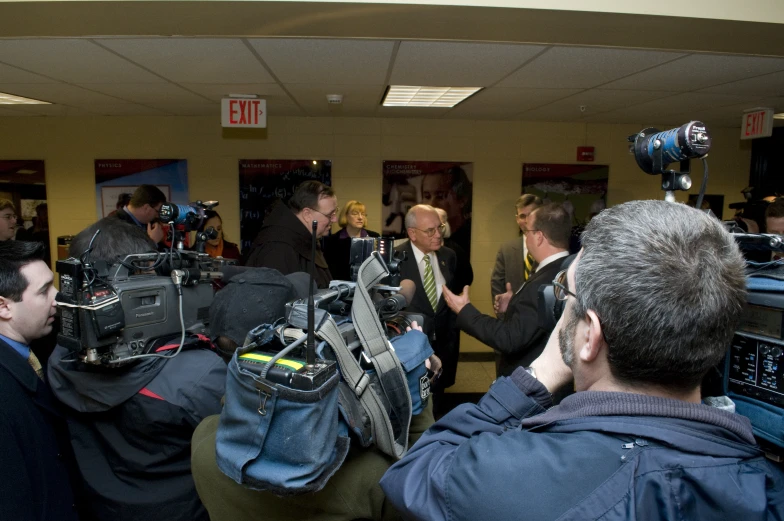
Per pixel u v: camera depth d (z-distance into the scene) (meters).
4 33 1.99
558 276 0.64
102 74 2.73
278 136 4.24
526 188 4.40
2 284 0.94
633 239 0.46
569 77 2.72
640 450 0.44
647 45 2.11
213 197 4.26
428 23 1.86
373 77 2.78
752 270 0.61
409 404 0.71
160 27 1.90
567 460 0.45
